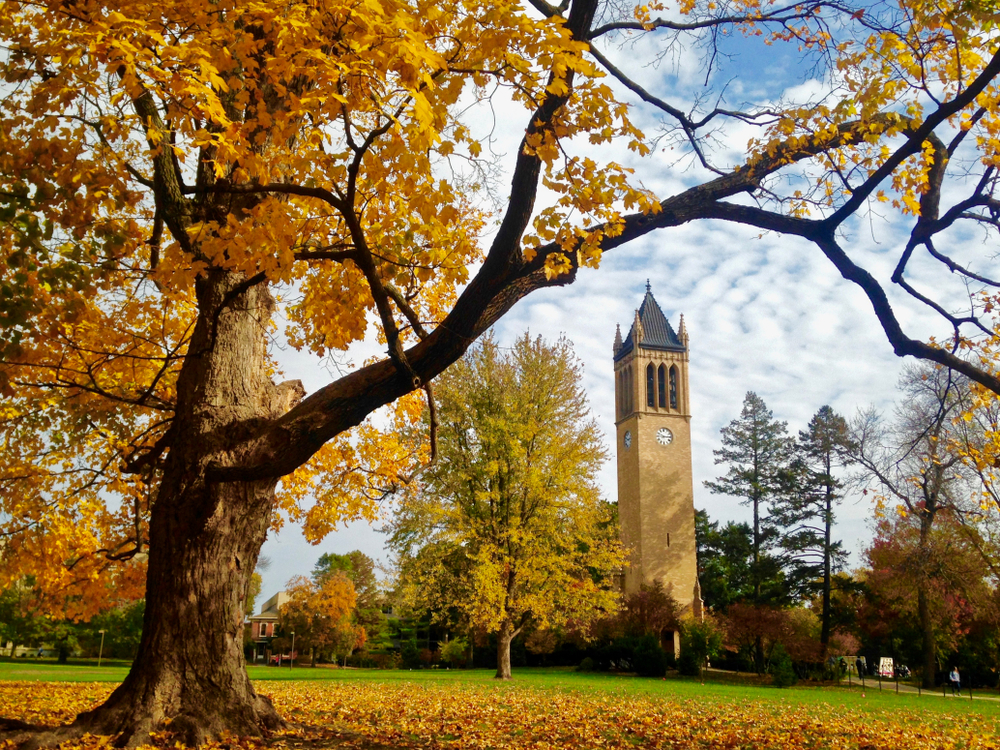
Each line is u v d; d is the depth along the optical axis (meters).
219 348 7.73
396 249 7.60
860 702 19.91
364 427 12.25
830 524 45.56
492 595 22.88
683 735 10.46
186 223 6.92
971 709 18.77
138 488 10.68
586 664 40.12
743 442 56.84
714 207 7.86
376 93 5.49
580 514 25.50
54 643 45.50
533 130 6.17
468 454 25.94
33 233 6.02
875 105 7.51
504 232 6.62
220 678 7.09
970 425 15.16
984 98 7.27
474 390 26.48
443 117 5.14
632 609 42.16
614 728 11.02
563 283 7.33
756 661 40.78
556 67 5.27
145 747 6.32
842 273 7.96
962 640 36.41
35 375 9.35
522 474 24.86
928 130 6.69
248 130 5.75
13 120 6.35
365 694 15.77
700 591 56.47
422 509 24.11
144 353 10.36
